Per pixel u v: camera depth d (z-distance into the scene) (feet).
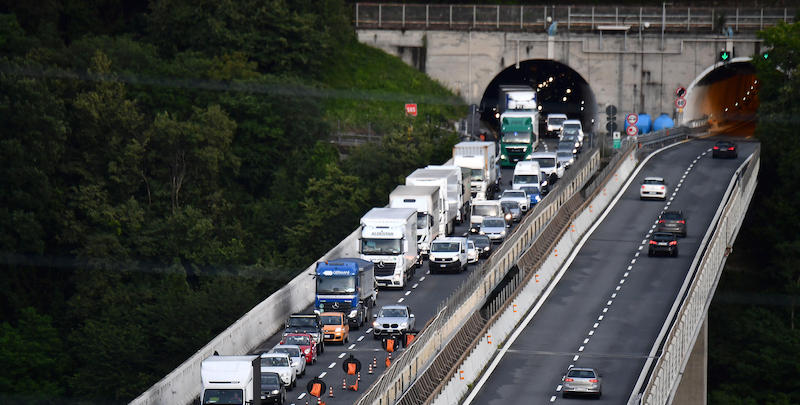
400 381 639.35
